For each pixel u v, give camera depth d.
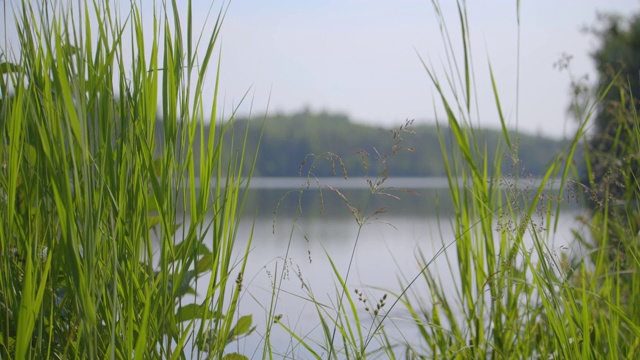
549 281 1.78
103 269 1.40
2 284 1.35
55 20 1.51
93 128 1.43
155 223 1.85
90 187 1.25
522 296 2.30
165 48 1.54
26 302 1.22
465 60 2.30
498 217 2.08
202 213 1.56
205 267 1.92
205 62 1.56
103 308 1.40
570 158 2.21
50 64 1.42
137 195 1.48
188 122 1.51
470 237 2.32
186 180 1.53
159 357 1.44
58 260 1.35
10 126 1.38
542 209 2.02
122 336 1.41
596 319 2.11
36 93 1.44
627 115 2.79
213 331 1.59
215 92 1.62
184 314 1.71
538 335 2.27
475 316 2.25
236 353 1.84
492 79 2.24
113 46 1.50
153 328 1.45
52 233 1.40
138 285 1.46
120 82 1.50
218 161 1.62
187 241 1.51
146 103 1.55
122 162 1.46
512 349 2.21
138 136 1.50
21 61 1.42
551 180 2.11
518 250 2.11
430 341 2.35
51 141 1.32
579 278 2.46
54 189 1.26
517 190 2.08
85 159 1.23
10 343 1.44
